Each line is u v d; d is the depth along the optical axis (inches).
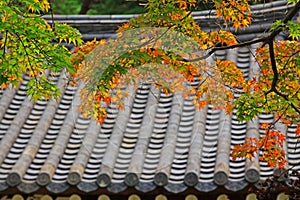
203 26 452.1
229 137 380.2
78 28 478.9
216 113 398.3
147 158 361.7
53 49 269.4
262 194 310.8
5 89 463.5
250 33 457.1
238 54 461.4
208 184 342.3
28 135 418.9
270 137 311.4
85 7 756.6
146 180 349.1
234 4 287.6
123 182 348.8
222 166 345.7
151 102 376.2
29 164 378.6
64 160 383.9
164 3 273.4
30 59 270.8
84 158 369.1
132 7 812.6
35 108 446.3
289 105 287.7
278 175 324.8
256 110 284.0
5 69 269.6
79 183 352.8
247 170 336.8
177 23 275.3
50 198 365.4
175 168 359.3
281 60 292.7
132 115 377.4
